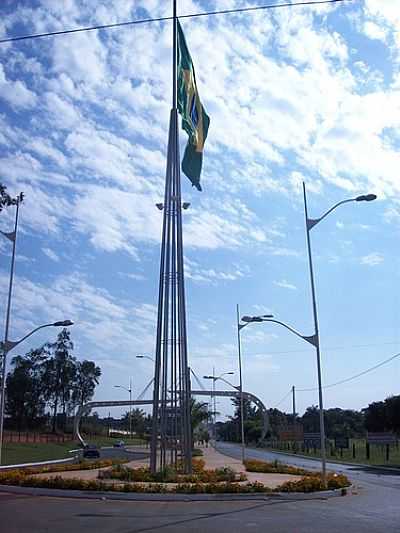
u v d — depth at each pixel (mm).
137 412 138750
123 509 18828
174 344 31156
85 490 22922
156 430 29688
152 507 19578
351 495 24781
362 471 45438
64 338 112625
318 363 27172
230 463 50906
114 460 46438
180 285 31422
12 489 24062
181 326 31250
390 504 21062
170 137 32625
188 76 32594
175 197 31984
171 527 14945
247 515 17625
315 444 81562
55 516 16781
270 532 14172
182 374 31141
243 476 28453
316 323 27531
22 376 109062
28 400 108938
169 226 31766
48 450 69688
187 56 32844
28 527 14586
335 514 17922
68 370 111188
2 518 16203
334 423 137750
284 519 16688
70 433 108625
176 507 19688
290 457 69188
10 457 55719
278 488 24000
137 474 27422
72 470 36625
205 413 72188
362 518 16938
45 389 110188
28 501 20906
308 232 28188
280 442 112312
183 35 32656
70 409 113562
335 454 72500
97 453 58188
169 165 32344
